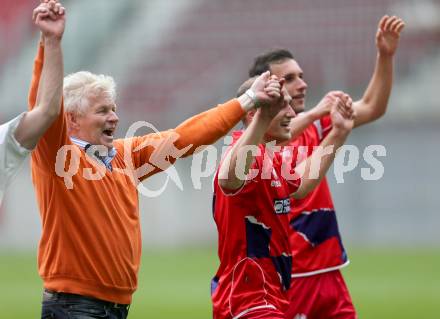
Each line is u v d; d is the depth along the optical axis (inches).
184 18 4055.1
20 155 650.2
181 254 3019.2
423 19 3727.9
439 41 3636.8
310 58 3727.9
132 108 3801.7
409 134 3208.7
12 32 4065.0
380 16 3796.8
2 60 3959.2
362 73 3597.4
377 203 3198.8
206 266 2642.7
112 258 715.4
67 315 705.6
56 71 649.6
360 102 1006.4
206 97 3735.2
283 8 3941.9
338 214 3198.8
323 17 3863.2
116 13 4109.3
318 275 966.4
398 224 3191.4
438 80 3459.6
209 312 1716.3
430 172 3191.4
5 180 650.8
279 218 781.3
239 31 3941.9
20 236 3307.1
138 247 749.9
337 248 977.5
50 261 714.8
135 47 3981.3
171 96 3789.4
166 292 2082.9
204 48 3937.0
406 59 3555.6
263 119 722.8
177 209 3257.9
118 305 729.6
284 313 783.7
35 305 1851.6
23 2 4116.6
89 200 708.0
